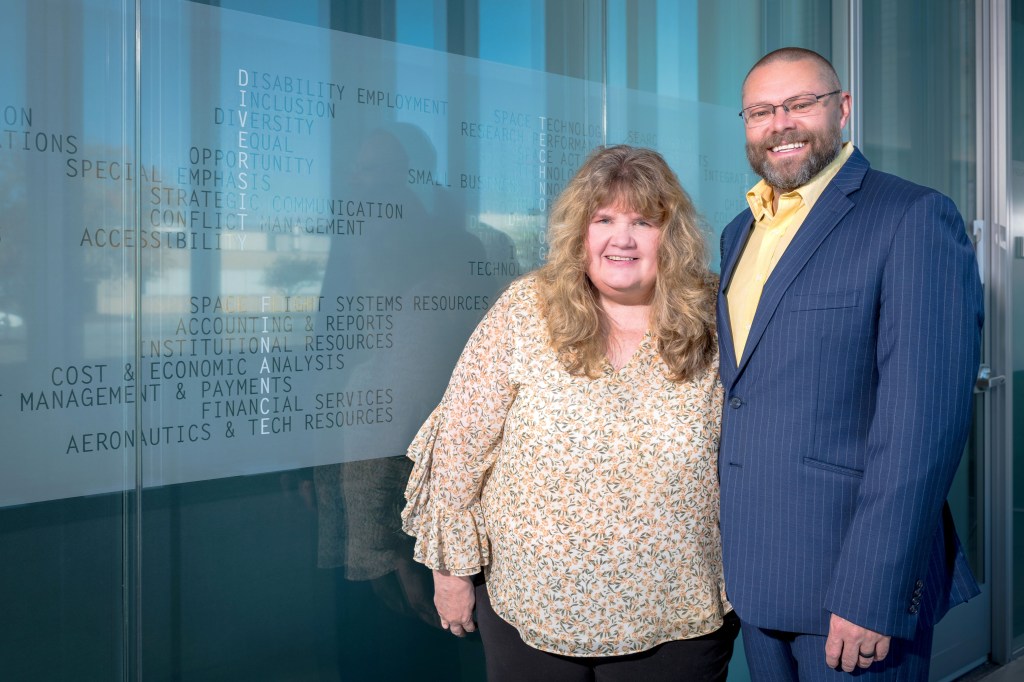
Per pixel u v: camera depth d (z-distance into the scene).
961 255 1.59
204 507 1.92
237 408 1.95
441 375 2.31
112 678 1.81
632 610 1.71
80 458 1.74
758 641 1.83
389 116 2.17
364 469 2.18
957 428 1.54
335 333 2.10
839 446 1.66
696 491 1.75
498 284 2.41
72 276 1.71
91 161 1.72
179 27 1.82
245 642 2.00
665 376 1.76
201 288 1.88
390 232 2.18
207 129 1.87
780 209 1.83
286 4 1.98
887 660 1.70
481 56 2.34
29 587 1.69
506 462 1.79
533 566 1.73
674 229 1.75
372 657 2.24
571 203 1.78
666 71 2.80
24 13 1.62
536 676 1.80
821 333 1.65
